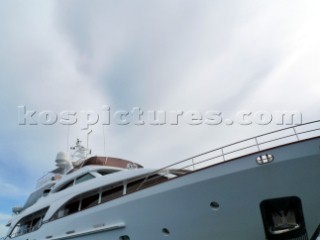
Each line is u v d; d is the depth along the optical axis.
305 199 6.95
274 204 7.16
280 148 7.21
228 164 7.62
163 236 8.23
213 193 7.62
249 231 7.31
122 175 10.53
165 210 8.23
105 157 14.30
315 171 6.85
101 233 9.38
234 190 7.43
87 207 10.50
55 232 10.89
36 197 17.12
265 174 7.20
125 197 9.20
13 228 14.79
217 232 7.58
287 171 7.03
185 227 7.93
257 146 7.77
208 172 7.81
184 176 8.16
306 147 7.00
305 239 7.05
